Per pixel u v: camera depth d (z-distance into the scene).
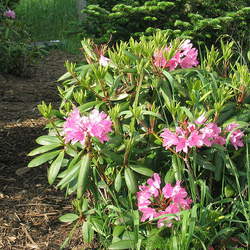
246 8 2.72
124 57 1.45
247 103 1.43
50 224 1.59
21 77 3.54
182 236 1.17
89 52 1.55
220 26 2.68
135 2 2.86
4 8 3.61
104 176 1.34
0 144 2.17
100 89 1.44
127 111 1.30
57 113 1.45
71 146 1.34
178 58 1.40
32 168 1.95
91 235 1.36
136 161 1.34
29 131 2.37
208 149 1.36
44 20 5.46
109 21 2.88
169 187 1.22
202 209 1.25
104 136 1.23
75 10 5.75
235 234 1.36
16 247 1.48
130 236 1.30
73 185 1.38
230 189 1.35
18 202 1.70
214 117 1.32
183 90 1.38
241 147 1.37
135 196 1.37
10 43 3.54
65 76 1.50
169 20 2.86
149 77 1.39
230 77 1.50
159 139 1.29
